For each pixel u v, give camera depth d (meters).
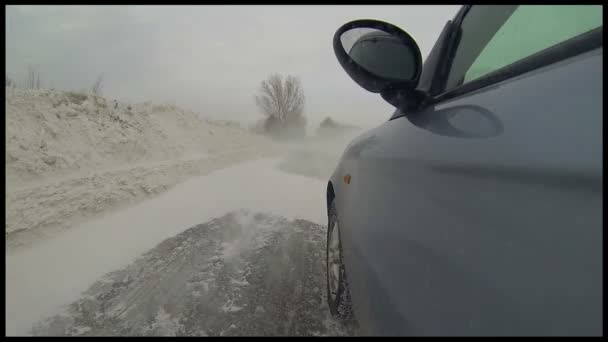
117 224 3.85
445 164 0.83
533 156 0.57
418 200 0.89
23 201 3.67
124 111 8.52
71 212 3.78
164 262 2.87
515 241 0.53
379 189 1.24
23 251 2.94
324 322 1.98
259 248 3.21
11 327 1.99
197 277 2.59
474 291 0.57
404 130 1.34
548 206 0.50
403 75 1.24
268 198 5.47
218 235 3.60
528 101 0.70
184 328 1.96
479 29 1.49
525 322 0.46
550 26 1.00
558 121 0.57
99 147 6.43
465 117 0.91
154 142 8.48
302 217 4.39
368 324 0.98
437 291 0.66
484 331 0.51
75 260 2.88
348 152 2.31
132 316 2.09
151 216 4.25
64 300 2.27
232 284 2.46
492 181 0.64
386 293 0.86
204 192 5.80
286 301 2.22
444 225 0.73
